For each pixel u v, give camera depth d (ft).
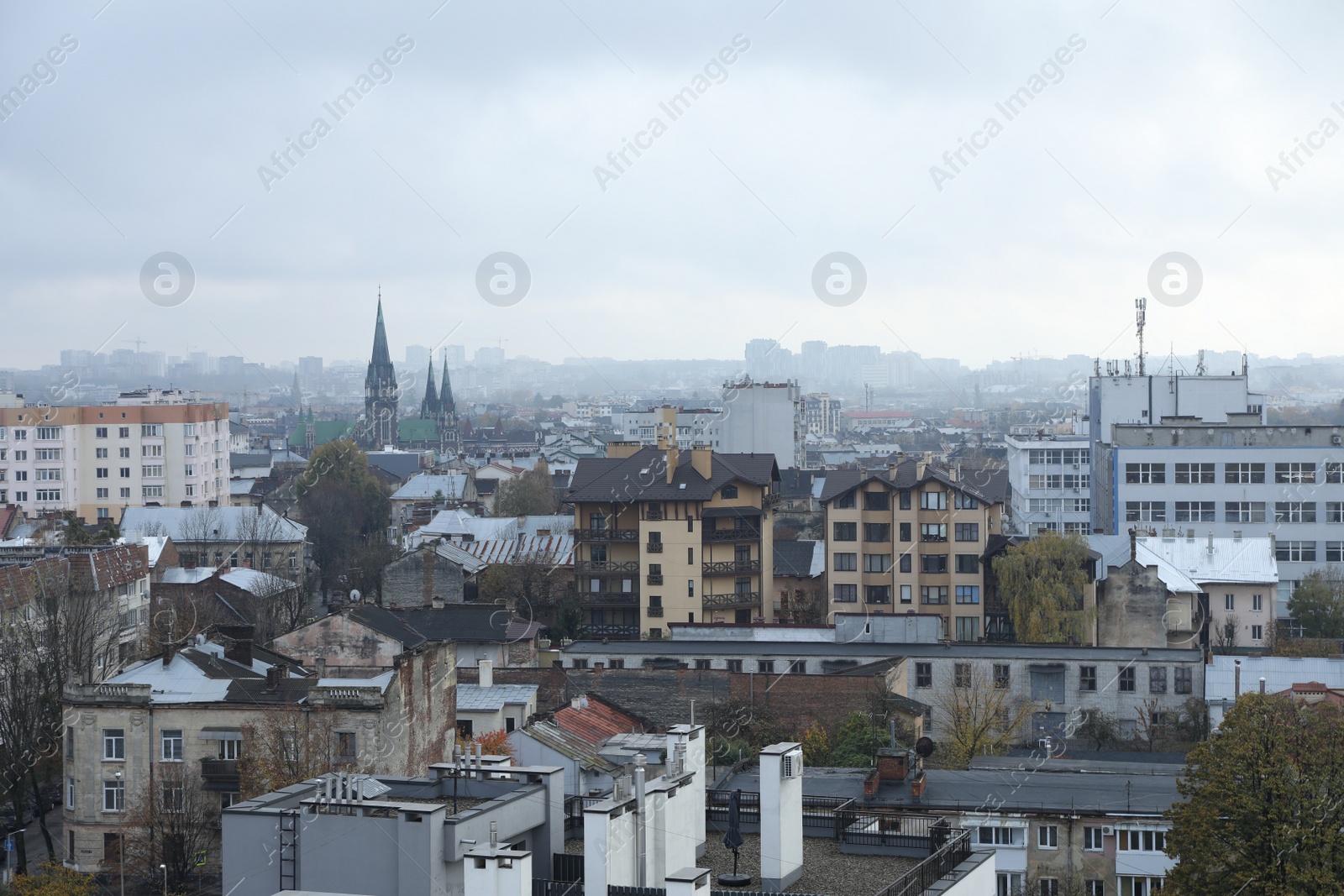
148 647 385.91
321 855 110.83
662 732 237.04
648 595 452.35
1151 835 192.44
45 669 288.30
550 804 121.70
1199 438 514.68
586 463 477.77
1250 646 425.69
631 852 110.83
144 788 232.32
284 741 224.33
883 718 288.30
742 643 354.74
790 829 123.65
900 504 433.48
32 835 270.87
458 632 342.03
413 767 234.17
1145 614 393.09
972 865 122.01
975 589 427.74
